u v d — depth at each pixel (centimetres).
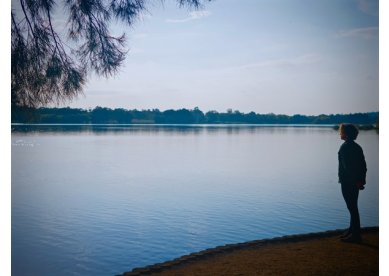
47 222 955
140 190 1472
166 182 1673
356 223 482
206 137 5659
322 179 1706
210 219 956
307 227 864
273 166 2244
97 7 470
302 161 2530
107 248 732
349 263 416
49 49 462
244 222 912
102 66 480
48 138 5284
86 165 2453
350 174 471
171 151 3381
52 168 2322
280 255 447
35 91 462
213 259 444
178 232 834
